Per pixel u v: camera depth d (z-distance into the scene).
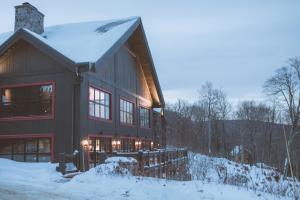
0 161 17.00
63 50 18.62
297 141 39.28
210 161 16.45
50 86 18.61
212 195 9.63
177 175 13.38
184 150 22.00
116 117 22.64
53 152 17.86
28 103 19.02
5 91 19.62
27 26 21.88
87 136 18.28
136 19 23.80
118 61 23.58
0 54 19.09
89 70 17.11
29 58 19.08
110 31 21.69
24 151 18.83
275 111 54.50
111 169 12.93
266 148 43.59
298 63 45.91
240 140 51.12
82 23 25.20
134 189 10.53
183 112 63.91
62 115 17.94
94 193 10.15
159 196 9.70
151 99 31.22
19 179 12.79
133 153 15.33
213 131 58.16
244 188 10.81
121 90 23.88
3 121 19.30
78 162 17.11
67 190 10.57
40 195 9.70
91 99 19.25
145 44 26.17
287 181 11.70
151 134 30.62
